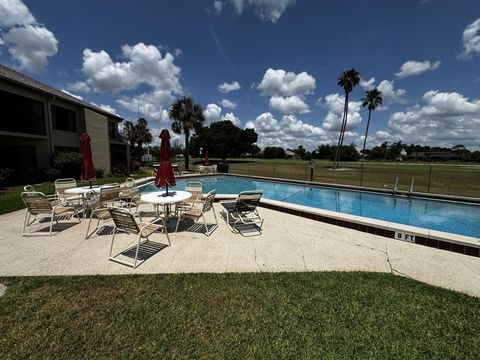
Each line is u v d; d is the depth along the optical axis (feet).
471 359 5.94
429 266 11.20
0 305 7.68
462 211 27.86
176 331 6.72
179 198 15.53
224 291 8.72
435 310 7.79
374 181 48.03
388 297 8.48
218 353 6.00
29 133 38.93
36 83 43.75
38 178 39.75
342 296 8.50
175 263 11.08
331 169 94.07
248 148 152.97
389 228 15.05
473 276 10.30
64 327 6.78
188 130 77.77
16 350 5.99
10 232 14.90
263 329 6.84
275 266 10.99
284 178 52.08
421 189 36.73
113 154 64.03
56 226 16.15
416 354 6.06
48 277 9.48
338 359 5.86
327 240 14.52
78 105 48.88
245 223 17.51
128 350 6.05
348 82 99.60
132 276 9.70
